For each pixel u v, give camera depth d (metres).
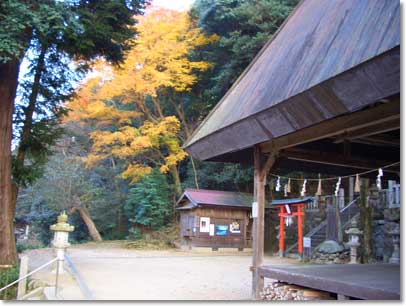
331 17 5.39
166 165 18.91
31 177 9.49
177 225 20.19
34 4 7.44
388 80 3.57
